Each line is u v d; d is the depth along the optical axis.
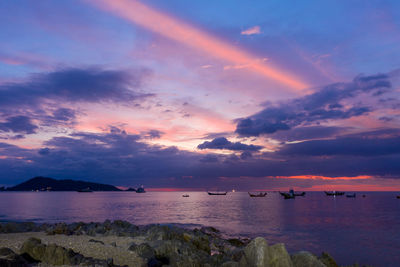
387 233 46.88
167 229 28.89
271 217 76.00
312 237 42.09
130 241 23.72
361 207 131.75
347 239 40.69
